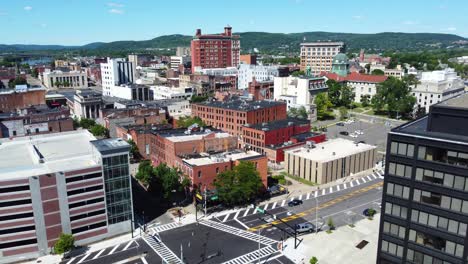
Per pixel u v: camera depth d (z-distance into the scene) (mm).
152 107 192750
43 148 98188
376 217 96312
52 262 77062
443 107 55000
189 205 104375
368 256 78375
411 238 58000
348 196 110562
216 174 106125
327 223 93125
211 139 118812
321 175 120188
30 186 75812
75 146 100312
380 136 180125
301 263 76000
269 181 121625
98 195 83562
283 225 92250
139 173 105250
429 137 53625
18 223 76438
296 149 135250
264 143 144125
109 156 83188
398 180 57781
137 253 80125
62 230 80812
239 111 163000
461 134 53938
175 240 85438
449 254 54375
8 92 194500
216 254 79312
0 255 76438
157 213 99562
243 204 104875
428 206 55219
